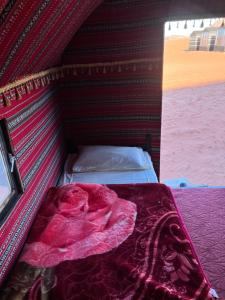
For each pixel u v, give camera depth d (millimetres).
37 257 1182
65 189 1770
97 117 2631
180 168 3439
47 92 2068
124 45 2322
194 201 2164
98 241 1271
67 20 1540
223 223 1878
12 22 881
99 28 2277
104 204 1597
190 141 3635
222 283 1412
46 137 1962
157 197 1692
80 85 2512
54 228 1359
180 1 2113
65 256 1181
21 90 1433
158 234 1328
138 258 1172
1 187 1161
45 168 1872
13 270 1144
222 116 3590
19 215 1312
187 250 1219
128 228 1378
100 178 2158
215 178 3232
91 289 1020
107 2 2178
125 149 2455
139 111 2564
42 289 1022
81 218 1455
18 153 1362
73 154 2746
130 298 981
